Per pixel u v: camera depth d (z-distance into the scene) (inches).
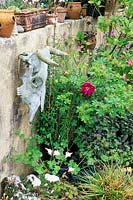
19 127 119.0
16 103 115.3
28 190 115.6
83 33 160.1
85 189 121.3
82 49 160.7
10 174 117.3
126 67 150.2
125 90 130.9
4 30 107.5
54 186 119.9
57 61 132.2
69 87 131.5
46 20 134.0
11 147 116.0
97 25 165.0
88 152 131.1
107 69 135.2
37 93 116.6
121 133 139.9
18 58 112.6
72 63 140.3
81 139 132.6
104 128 134.1
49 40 133.5
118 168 125.3
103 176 121.5
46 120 130.0
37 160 122.1
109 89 131.3
